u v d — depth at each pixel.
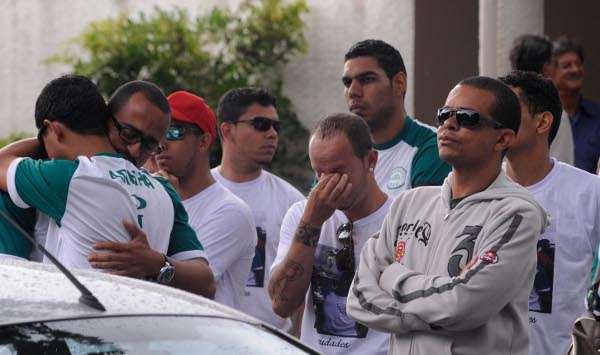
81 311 10.84
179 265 15.61
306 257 16.41
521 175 17.20
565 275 16.75
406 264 14.64
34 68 35.16
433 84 31.42
